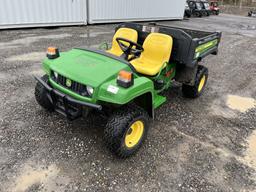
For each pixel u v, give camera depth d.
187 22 17.19
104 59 2.84
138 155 2.81
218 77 5.75
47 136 2.97
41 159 2.59
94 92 2.44
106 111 2.77
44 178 2.36
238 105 4.34
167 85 3.75
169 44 3.35
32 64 5.44
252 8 37.03
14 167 2.46
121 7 12.91
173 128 3.43
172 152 2.92
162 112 3.85
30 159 2.58
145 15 15.02
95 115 3.23
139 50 3.51
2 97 3.85
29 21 9.28
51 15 9.85
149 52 3.49
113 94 2.35
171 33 3.49
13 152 2.66
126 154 2.65
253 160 2.90
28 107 3.60
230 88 5.11
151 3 15.06
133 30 3.75
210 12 24.25
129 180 2.44
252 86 5.33
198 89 4.31
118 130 2.48
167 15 17.03
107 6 12.05
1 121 3.20
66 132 3.08
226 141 3.24
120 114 2.54
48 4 9.58
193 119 3.72
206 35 4.46
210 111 4.02
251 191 2.45
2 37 7.80
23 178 2.33
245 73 6.20
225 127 3.58
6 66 5.20
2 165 2.47
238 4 41.38
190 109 4.03
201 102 4.33
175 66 3.83
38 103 3.36
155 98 3.38
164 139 3.16
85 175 2.44
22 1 8.80
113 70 2.62
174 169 2.64
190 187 2.43
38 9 9.36
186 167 2.69
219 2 41.16
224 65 6.77
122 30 3.81
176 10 17.73
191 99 4.41
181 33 3.40
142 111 2.70
